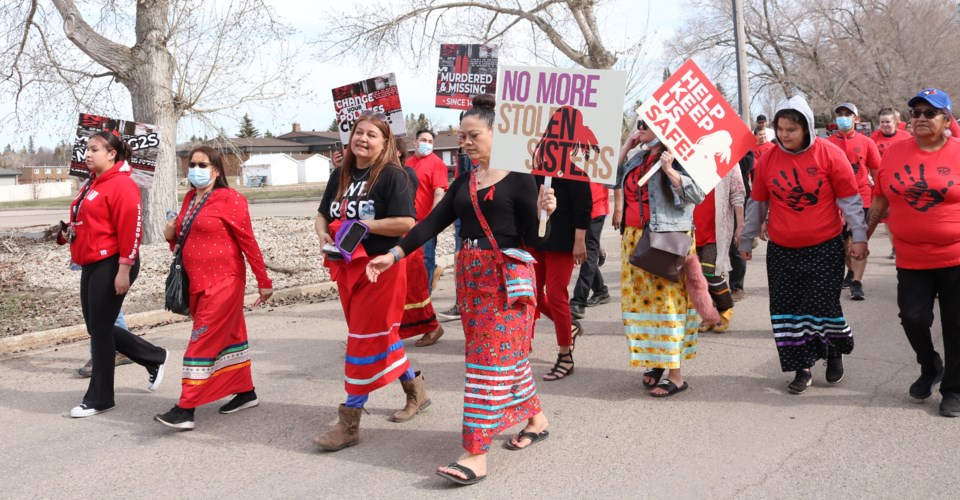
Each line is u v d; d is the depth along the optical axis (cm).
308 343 746
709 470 410
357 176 476
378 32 2097
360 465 436
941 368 511
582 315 793
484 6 2192
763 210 554
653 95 484
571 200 554
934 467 402
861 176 810
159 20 1427
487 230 401
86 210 529
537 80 404
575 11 2166
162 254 1300
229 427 510
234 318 520
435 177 780
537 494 389
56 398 591
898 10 4025
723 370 595
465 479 397
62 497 407
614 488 393
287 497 398
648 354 531
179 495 405
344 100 690
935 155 470
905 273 491
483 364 403
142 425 521
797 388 530
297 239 1497
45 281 1159
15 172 8262
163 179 1455
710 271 682
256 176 6962
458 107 916
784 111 505
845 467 407
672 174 492
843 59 4031
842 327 525
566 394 550
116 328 569
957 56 4044
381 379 459
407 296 654
